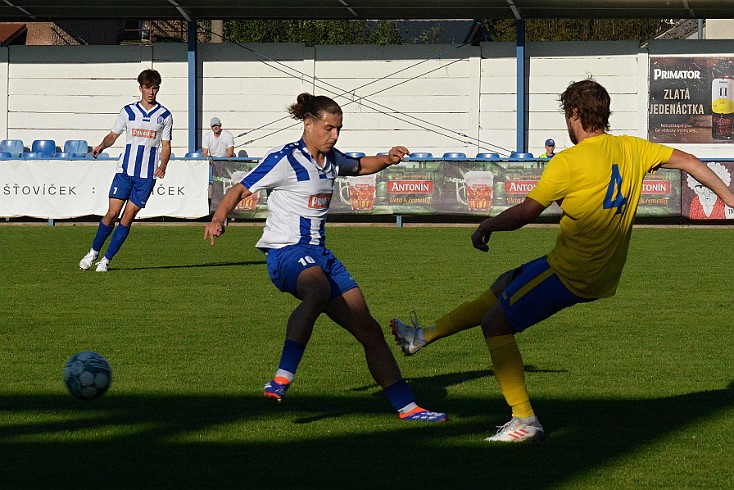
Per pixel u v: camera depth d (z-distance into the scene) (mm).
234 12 65562
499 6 62281
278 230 14016
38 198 56344
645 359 18547
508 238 48688
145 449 12008
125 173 33375
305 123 13992
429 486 10484
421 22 97625
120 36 99188
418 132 68688
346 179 56469
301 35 100375
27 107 70188
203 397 15164
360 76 68625
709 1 60125
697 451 11977
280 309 24984
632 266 36062
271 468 11180
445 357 18812
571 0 60531
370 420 13680
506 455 11797
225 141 64562
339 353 19062
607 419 13758
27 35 90125
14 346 19656
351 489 10383
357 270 34344
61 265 35750
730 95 65250
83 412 14062
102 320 23094
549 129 67688
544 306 12430
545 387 15969
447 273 33375
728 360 18453
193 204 56344
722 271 34406
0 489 10336
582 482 10656
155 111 33219
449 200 56188
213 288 29188
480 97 68125
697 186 55500
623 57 66312
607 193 12008
